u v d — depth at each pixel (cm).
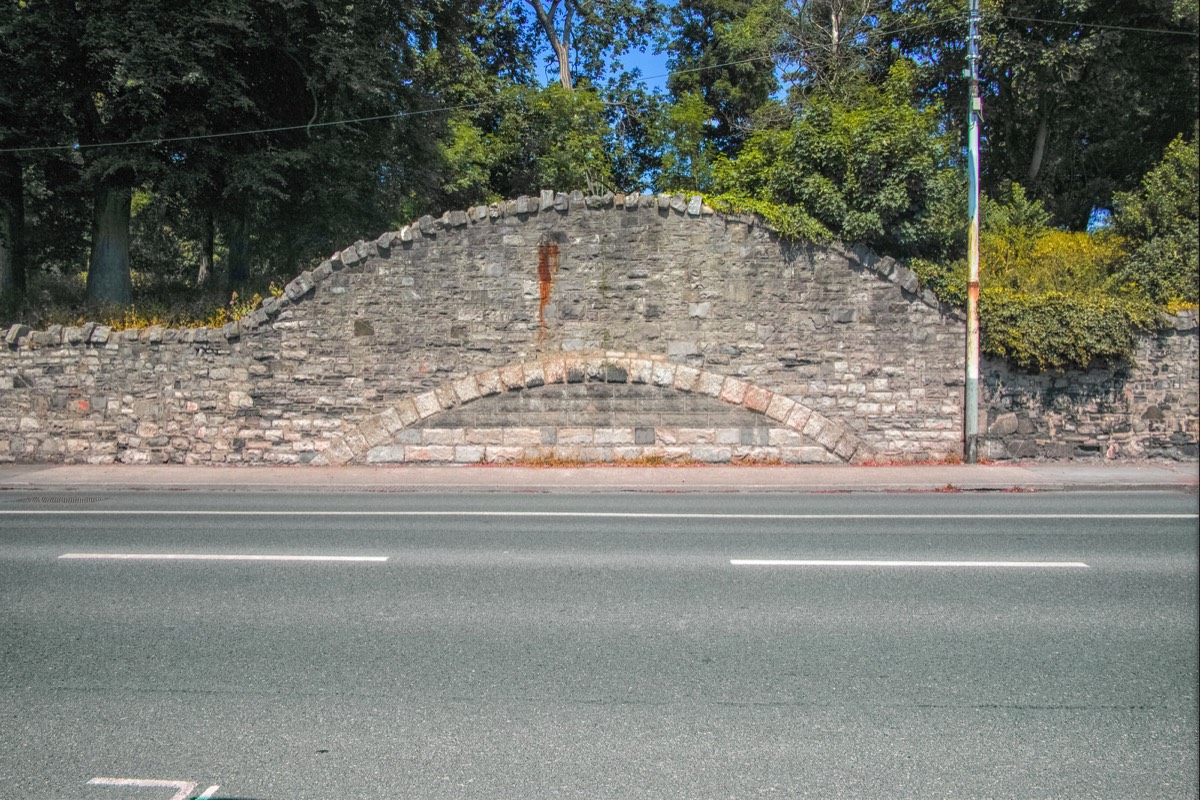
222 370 1516
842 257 1462
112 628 561
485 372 1491
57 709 432
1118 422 1457
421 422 1496
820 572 701
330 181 2034
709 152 2805
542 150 2881
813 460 1465
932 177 1446
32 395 1550
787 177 1470
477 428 1495
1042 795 343
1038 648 512
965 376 1451
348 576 696
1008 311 1432
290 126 2020
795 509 1071
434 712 425
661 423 1482
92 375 1541
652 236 1476
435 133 2366
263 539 864
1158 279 1564
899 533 884
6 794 346
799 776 358
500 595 635
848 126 1455
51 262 2619
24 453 1552
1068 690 449
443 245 1491
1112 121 2456
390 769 367
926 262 1484
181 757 379
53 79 1803
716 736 396
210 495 1252
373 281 1499
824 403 1467
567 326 1488
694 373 1474
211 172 1964
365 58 1922
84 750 387
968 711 423
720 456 1476
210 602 621
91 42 1619
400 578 688
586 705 432
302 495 1249
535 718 417
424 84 2373
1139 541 832
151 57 1653
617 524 954
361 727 408
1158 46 2302
